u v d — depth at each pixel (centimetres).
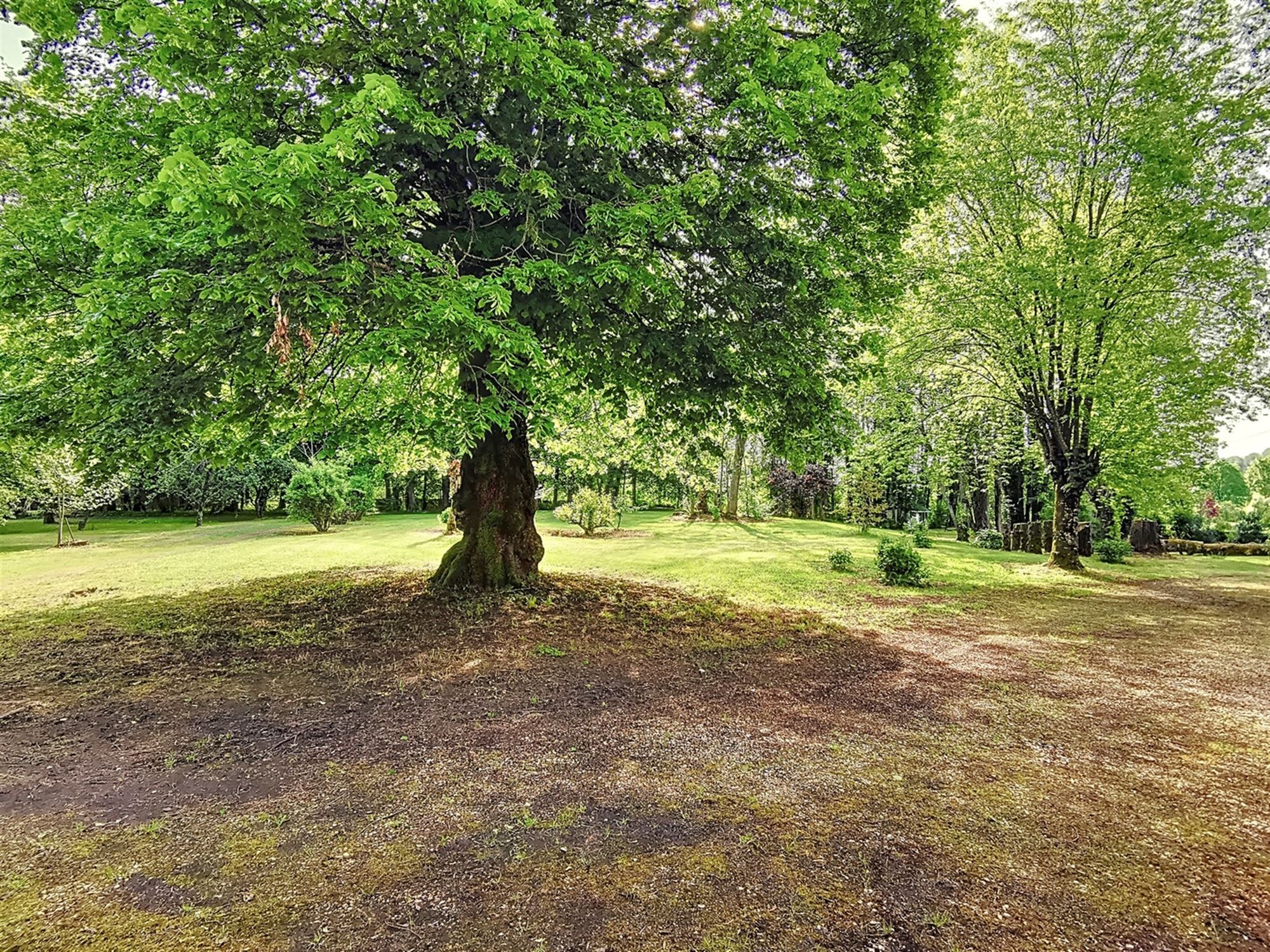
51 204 664
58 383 679
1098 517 2073
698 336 711
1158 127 1115
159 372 648
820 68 575
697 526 2438
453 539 1916
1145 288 1232
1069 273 1181
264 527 2500
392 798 361
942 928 255
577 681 587
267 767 402
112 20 547
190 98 548
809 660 675
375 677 586
